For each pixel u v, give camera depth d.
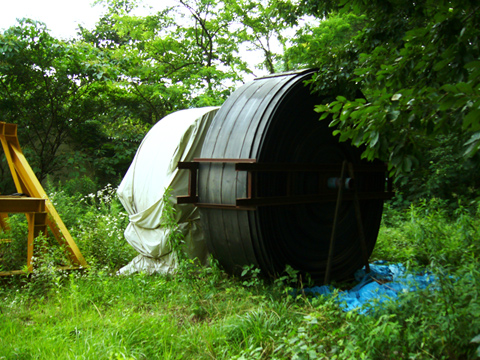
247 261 5.61
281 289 5.40
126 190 7.40
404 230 8.91
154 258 6.68
